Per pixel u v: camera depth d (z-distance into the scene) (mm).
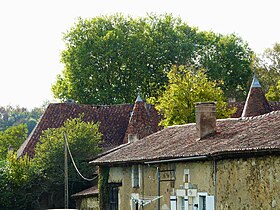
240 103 74000
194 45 96000
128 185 45812
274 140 33188
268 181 33219
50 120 74625
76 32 92125
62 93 92750
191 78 65375
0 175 62062
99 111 77500
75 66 90625
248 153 33969
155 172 42594
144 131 68000
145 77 91188
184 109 64250
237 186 35188
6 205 61719
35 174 62594
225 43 97812
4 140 109375
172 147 41688
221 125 41375
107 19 94250
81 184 63188
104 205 48219
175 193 40562
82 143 63438
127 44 91188
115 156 46844
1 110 191250
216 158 36344
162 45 92750
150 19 95438
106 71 90812
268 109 62094
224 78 95188
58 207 63062
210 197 37219
